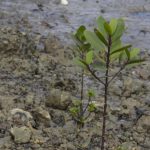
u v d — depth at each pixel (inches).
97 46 171.9
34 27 463.5
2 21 475.2
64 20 504.1
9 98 275.6
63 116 258.5
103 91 305.3
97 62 174.9
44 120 249.1
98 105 272.5
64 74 330.6
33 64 341.1
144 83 326.3
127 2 600.7
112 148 230.4
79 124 247.9
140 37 459.2
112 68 352.2
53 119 256.1
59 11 542.0
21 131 229.8
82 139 236.4
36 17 507.2
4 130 237.6
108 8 570.6
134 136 244.2
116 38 169.2
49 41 380.5
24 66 335.0
